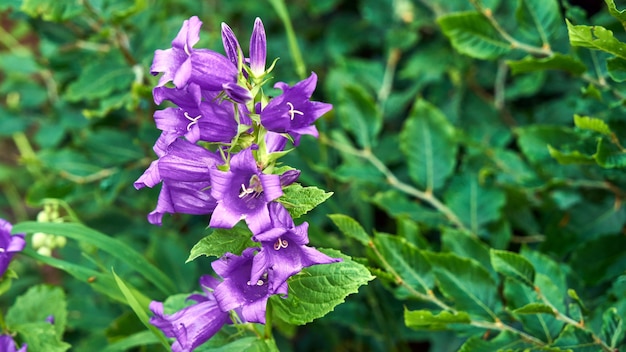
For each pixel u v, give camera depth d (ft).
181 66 2.19
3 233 2.60
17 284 3.67
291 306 2.40
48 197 3.35
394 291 2.75
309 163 3.33
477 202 3.16
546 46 2.90
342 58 3.84
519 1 2.90
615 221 3.04
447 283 2.72
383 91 3.80
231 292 2.24
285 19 3.28
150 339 2.80
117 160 3.39
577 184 3.04
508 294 2.71
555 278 2.77
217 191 2.18
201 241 2.34
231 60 2.29
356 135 3.41
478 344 2.64
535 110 3.60
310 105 2.26
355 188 3.51
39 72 3.92
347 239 3.22
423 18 3.80
